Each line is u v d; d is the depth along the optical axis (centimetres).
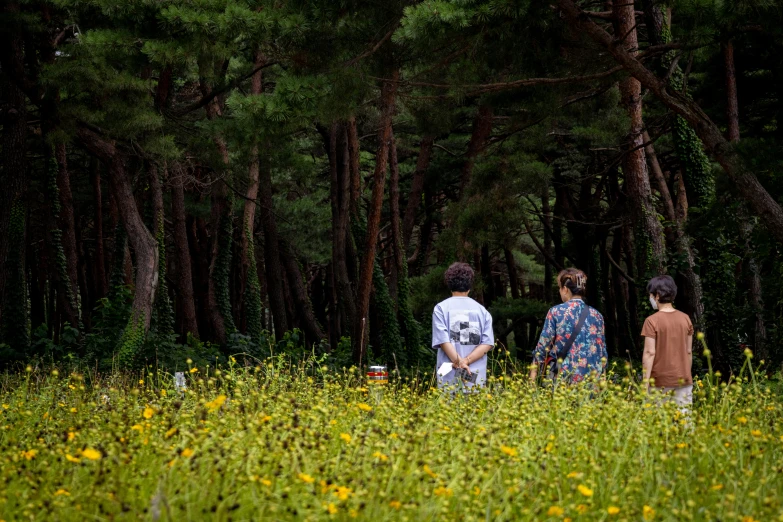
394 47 1243
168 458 390
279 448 408
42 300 2823
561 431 487
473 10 964
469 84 1234
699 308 1357
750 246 1229
